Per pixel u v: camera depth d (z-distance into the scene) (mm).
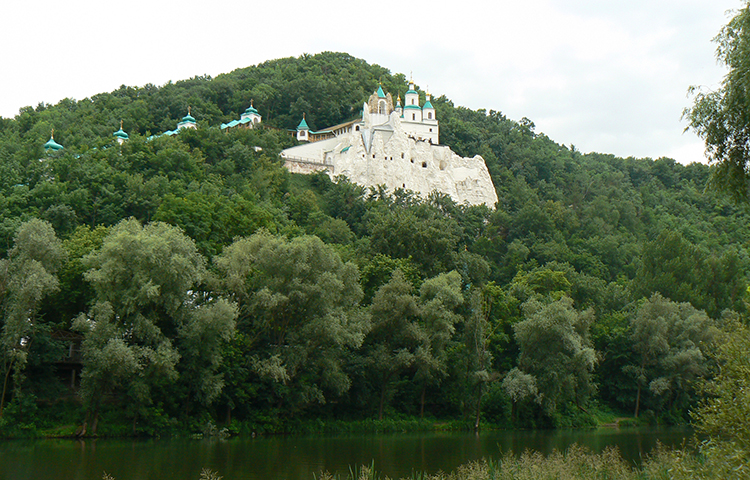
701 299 115875
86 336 63156
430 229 110938
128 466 50625
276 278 73000
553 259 160750
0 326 65375
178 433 68625
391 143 189000
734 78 31172
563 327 85375
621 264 173500
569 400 93625
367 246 117625
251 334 75688
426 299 87312
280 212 141250
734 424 29406
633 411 104562
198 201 107188
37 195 119688
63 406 67938
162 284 66250
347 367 80375
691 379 95938
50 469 48750
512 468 43531
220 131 179625
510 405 91250
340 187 169875
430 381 85812
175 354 63688
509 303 103562
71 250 80250
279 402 76125
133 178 130125
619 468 43500
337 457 57938
